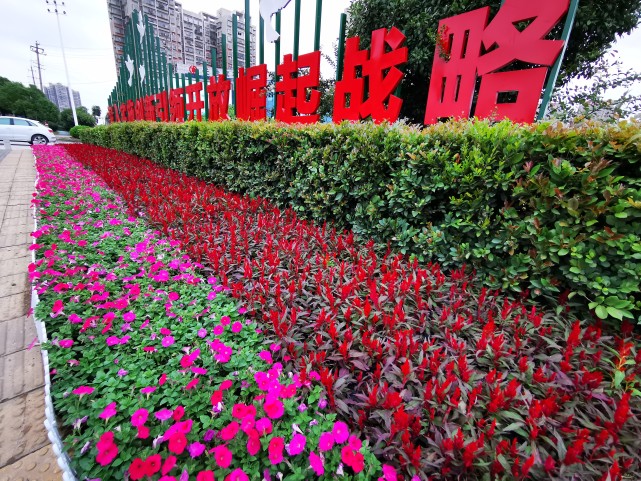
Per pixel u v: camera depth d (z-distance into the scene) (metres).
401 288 2.00
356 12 5.23
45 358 1.72
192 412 1.40
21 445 1.42
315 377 1.46
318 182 3.53
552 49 2.64
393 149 2.83
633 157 1.75
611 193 1.73
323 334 1.75
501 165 2.16
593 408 1.33
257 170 4.52
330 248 2.98
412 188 2.66
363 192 3.04
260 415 1.37
